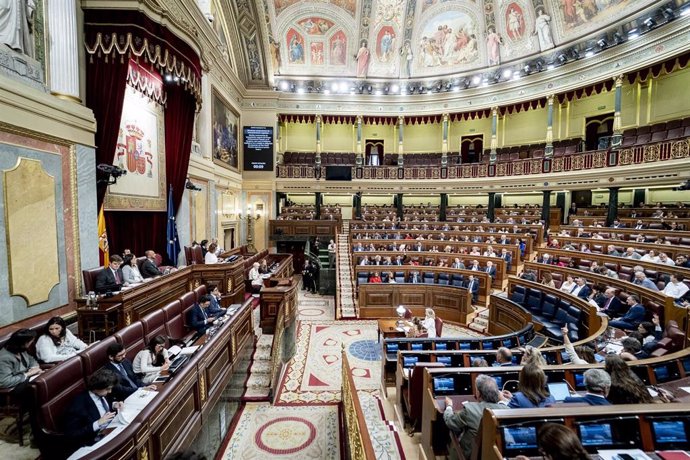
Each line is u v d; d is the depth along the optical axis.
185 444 3.78
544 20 16.48
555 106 19.88
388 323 8.82
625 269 9.55
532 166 17.44
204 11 12.52
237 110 17.77
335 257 14.84
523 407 3.33
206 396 4.53
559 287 10.14
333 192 20.84
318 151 20.45
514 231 15.87
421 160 23.73
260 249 19.19
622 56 14.20
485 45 18.88
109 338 4.30
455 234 15.70
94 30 6.15
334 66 20.47
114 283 5.92
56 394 3.29
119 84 6.35
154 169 8.74
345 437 5.02
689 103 15.00
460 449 3.41
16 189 4.63
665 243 11.02
